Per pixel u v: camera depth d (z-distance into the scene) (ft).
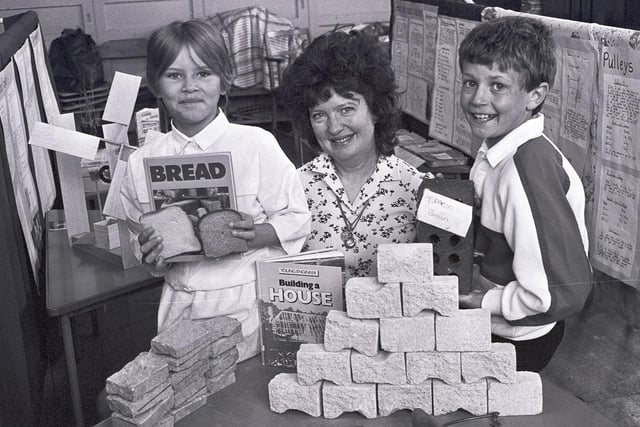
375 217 5.70
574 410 4.52
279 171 5.46
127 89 7.09
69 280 6.60
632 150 6.90
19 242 6.82
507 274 4.83
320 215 5.75
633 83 6.83
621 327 6.63
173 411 4.53
